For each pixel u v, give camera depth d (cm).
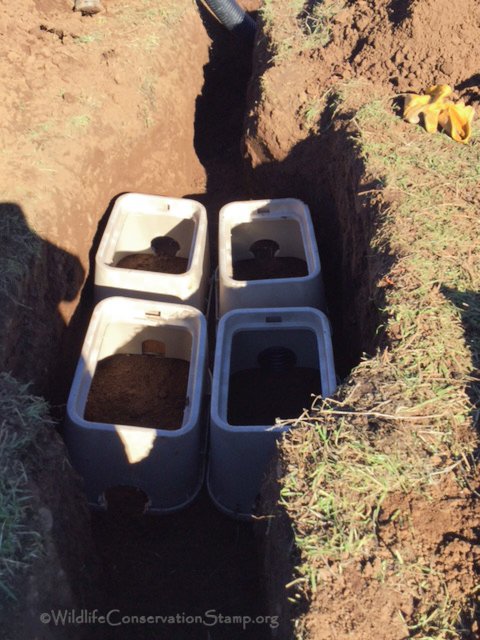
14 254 170
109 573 156
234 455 152
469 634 95
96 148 216
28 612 105
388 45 224
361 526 107
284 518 113
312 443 119
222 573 157
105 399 183
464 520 108
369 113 205
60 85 224
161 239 233
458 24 214
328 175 215
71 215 198
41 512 117
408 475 113
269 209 217
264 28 268
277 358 190
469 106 199
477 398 126
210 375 187
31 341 166
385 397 126
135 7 274
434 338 137
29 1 251
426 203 172
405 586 100
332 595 100
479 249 159
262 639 138
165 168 253
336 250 212
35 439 127
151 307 182
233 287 191
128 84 238
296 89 231
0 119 206
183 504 166
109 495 169
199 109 283
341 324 204
